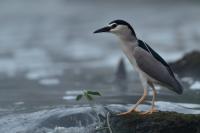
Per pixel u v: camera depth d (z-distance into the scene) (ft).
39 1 166.91
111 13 144.77
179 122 35.17
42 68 73.67
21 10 148.66
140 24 122.62
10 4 158.92
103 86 58.13
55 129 38.17
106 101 47.11
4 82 62.03
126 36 39.06
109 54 86.84
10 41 99.14
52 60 81.15
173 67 60.03
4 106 46.19
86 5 164.35
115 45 95.76
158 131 35.19
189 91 51.70
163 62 38.78
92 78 64.59
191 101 46.75
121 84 59.11
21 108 44.93
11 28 116.98
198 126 35.27
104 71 70.49
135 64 38.75
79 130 37.78
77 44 97.14
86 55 86.38
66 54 86.79
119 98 48.98
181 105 44.37
